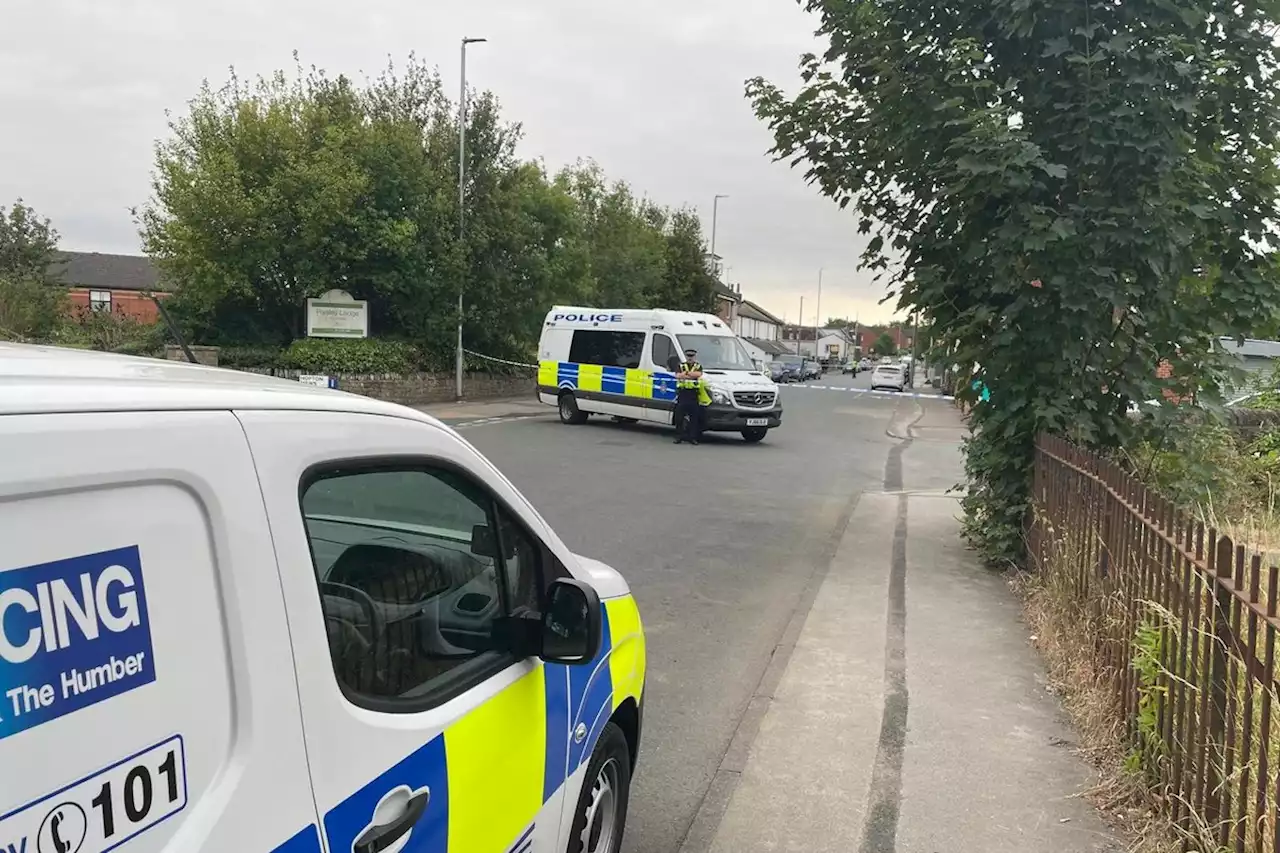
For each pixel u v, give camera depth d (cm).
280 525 163
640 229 4128
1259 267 720
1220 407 740
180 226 2075
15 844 114
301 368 2202
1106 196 683
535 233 2794
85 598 125
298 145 2162
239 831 146
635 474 1328
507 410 2411
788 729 464
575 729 284
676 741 450
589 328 2081
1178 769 343
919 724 469
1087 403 735
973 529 831
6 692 114
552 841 270
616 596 334
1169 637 359
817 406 3262
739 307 8644
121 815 129
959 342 781
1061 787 402
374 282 2327
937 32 765
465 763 215
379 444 200
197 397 152
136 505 134
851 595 711
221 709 146
